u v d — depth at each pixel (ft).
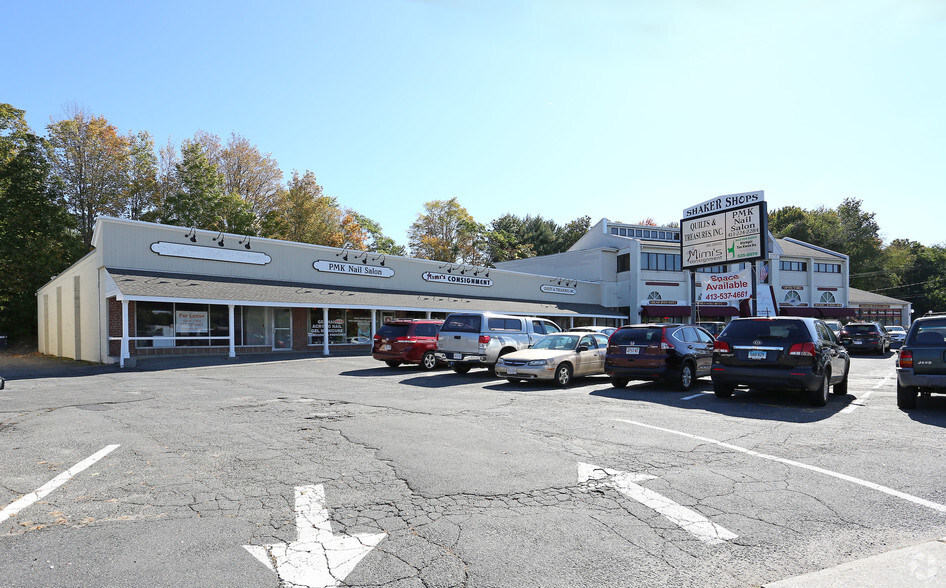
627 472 19.29
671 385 41.98
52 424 27.63
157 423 27.94
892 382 49.49
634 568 12.14
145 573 11.76
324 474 18.97
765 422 28.60
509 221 228.22
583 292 143.84
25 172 120.16
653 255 143.54
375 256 104.17
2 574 11.68
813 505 16.11
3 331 120.26
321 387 43.68
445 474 18.95
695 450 22.44
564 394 39.55
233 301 74.18
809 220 239.09
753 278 68.49
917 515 15.33
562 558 12.60
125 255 75.41
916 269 250.98
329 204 173.37
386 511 15.49
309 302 82.38
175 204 135.64
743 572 11.98
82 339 83.61
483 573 11.85
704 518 15.07
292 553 12.79
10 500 16.30
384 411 31.68
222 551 12.87
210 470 19.43
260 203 160.15
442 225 199.52
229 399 36.60
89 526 14.35
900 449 22.81
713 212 72.59
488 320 53.47
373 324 100.94
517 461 20.63
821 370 33.58
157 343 74.64
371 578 11.61
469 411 31.73
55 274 121.70
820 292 163.22
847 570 11.76
